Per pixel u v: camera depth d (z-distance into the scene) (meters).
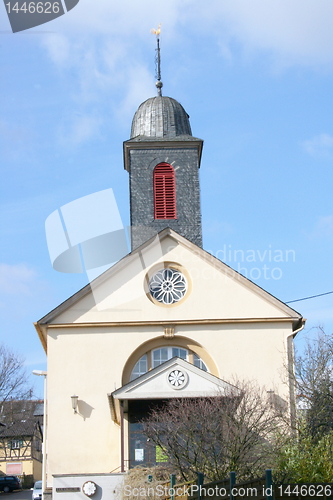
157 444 22.00
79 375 27.33
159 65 37.94
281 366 27.45
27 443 64.38
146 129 35.47
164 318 28.02
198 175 33.41
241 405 22.67
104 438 26.64
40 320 27.69
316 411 25.25
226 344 27.77
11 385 49.34
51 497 25.88
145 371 27.75
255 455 20.59
